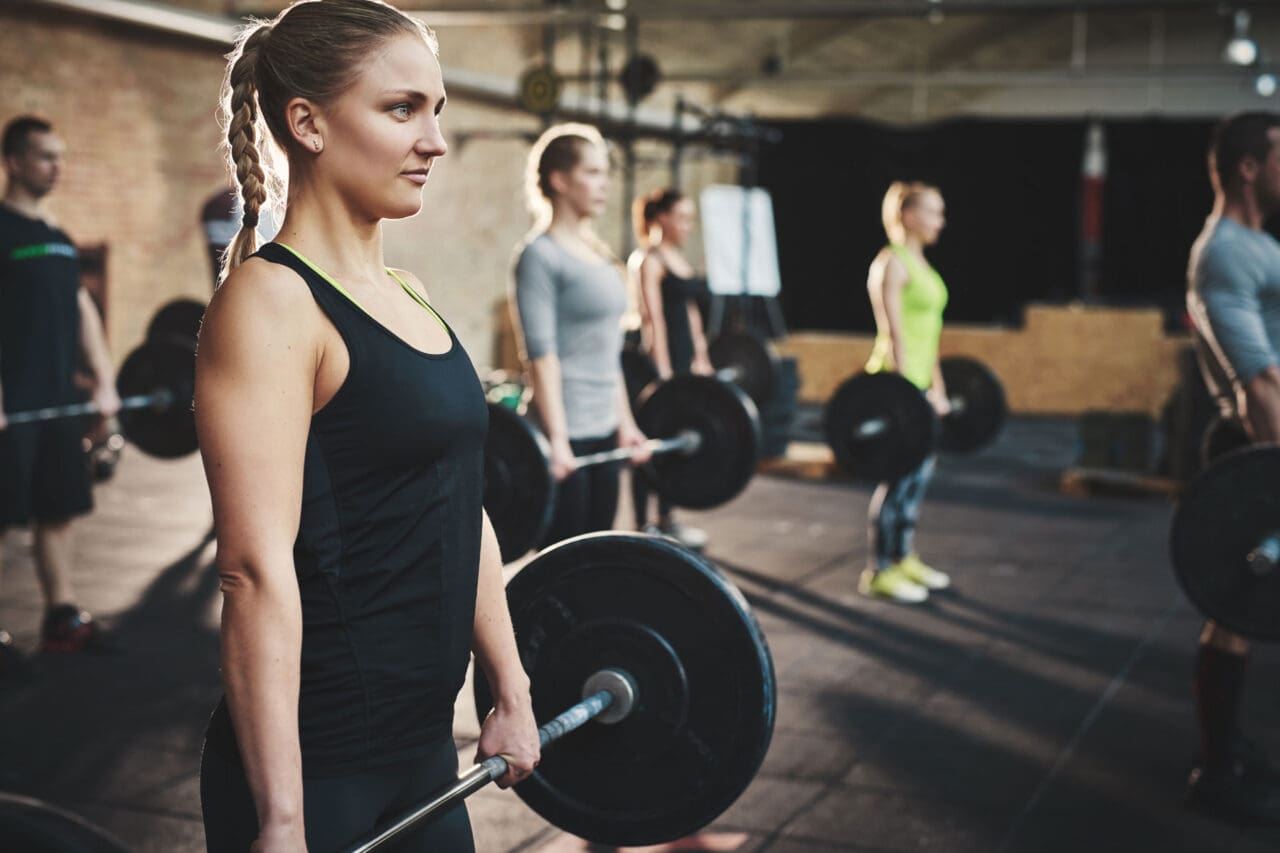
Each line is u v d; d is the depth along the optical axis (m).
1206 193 18.75
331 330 1.30
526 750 1.59
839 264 19.69
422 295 1.49
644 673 1.85
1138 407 12.45
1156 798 3.17
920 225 5.12
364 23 1.33
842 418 5.14
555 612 1.90
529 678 1.92
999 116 18.50
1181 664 4.32
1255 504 2.82
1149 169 18.86
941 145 19.09
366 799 1.39
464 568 1.43
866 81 13.64
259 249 1.32
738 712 1.81
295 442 1.28
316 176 1.35
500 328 13.28
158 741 3.47
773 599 5.16
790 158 19.36
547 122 9.98
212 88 9.79
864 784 3.25
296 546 1.32
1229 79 17.56
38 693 3.85
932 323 5.23
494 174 13.02
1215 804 3.06
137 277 9.20
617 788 1.88
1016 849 2.87
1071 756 3.46
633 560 1.84
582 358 3.50
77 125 8.62
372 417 1.32
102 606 4.86
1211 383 3.20
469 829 1.55
